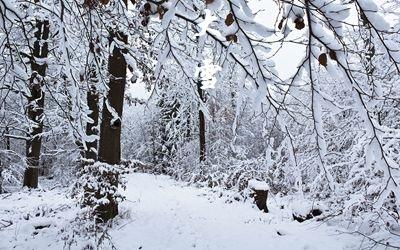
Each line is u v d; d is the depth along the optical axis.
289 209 11.83
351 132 9.09
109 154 8.84
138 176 21.31
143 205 11.08
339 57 2.36
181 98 19.69
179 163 22.05
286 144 3.00
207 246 7.90
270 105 2.84
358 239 7.65
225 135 22.14
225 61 2.87
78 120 4.00
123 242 7.77
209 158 20.30
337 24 2.33
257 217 10.22
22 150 26.14
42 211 10.08
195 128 23.53
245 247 7.86
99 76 4.66
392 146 7.10
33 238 8.01
